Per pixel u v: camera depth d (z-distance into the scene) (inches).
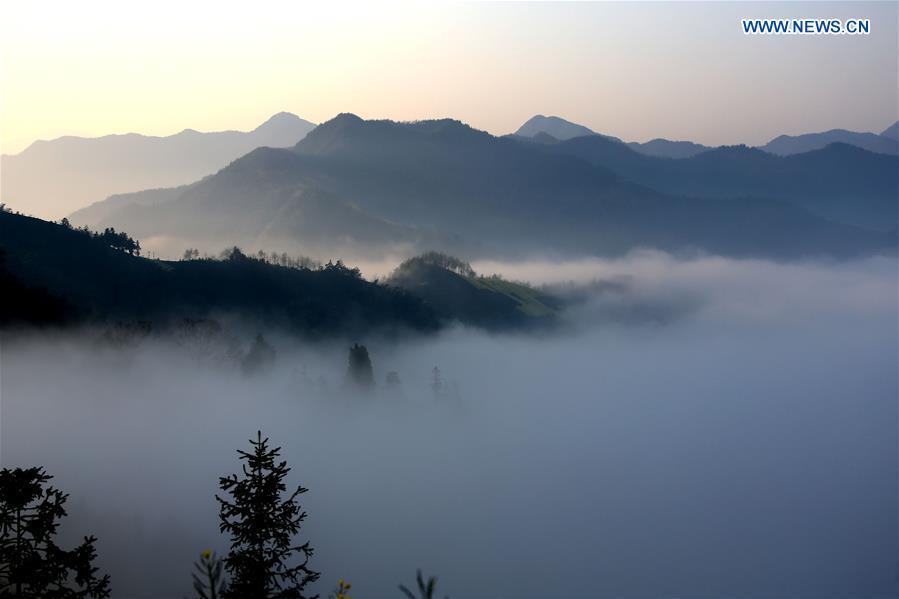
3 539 1208.8
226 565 1126.4
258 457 1193.4
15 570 1179.9
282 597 1114.1
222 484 1186.6
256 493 1168.2
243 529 1147.9
